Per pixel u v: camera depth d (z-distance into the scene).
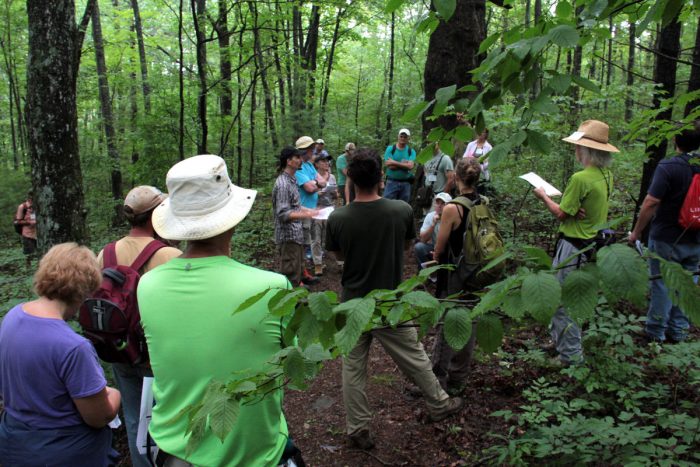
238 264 1.69
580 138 3.63
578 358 3.38
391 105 17.41
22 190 14.61
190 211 1.67
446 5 1.44
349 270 3.11
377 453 3.26
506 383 3.74
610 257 1.06
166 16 18.91
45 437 2.01
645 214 3.88
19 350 1.99
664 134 2.79
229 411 1.28
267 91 14.37
